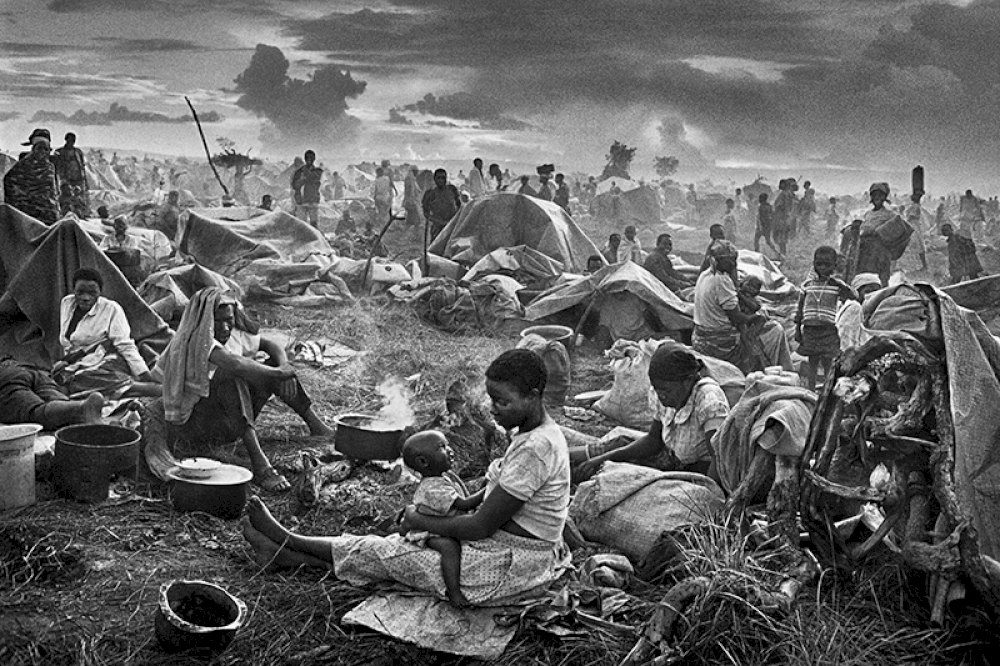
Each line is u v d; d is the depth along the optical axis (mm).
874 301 6066
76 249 8023
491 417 6418
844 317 7242
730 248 9039
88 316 7238
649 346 7969
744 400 5090
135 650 4109
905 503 4387
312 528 5484
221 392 6262
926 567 4105
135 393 6910
